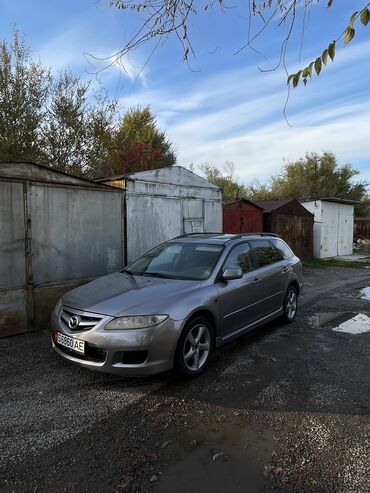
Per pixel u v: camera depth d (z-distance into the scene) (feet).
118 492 8.06
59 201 21.18
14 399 12.10
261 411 11.56
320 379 13.96
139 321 12.43
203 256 16.96
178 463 9.05
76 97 47.11
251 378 13.98
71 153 47.78
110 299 13.60
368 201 125.90
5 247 18.63
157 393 12.65
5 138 41.50
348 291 33.32
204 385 13.32
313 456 9.35
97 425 10.66
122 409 11.57
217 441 9.98
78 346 12.81
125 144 65.67
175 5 9.76
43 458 9.16
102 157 50.06
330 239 66.49
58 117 46.21
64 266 21.57
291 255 22.91
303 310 25.57
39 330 19.88
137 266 17.97
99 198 23.75
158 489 8.16
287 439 10.08
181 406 11.80
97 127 48.65
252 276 17.76
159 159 68.69
